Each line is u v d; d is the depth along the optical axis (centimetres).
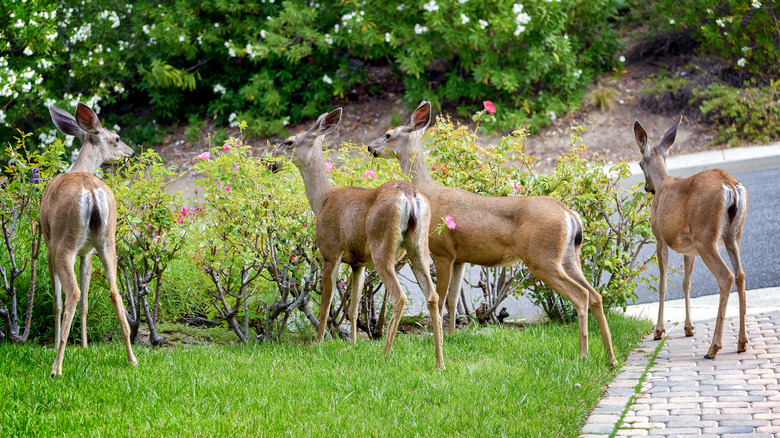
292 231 803
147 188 775
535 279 916
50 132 1683
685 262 841
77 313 828
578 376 662
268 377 646
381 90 2169
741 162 1673
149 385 609
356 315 801
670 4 2122
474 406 582
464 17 1828
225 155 783
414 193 701
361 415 560
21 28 1412
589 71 2064
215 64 2191
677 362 736
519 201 766
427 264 706
